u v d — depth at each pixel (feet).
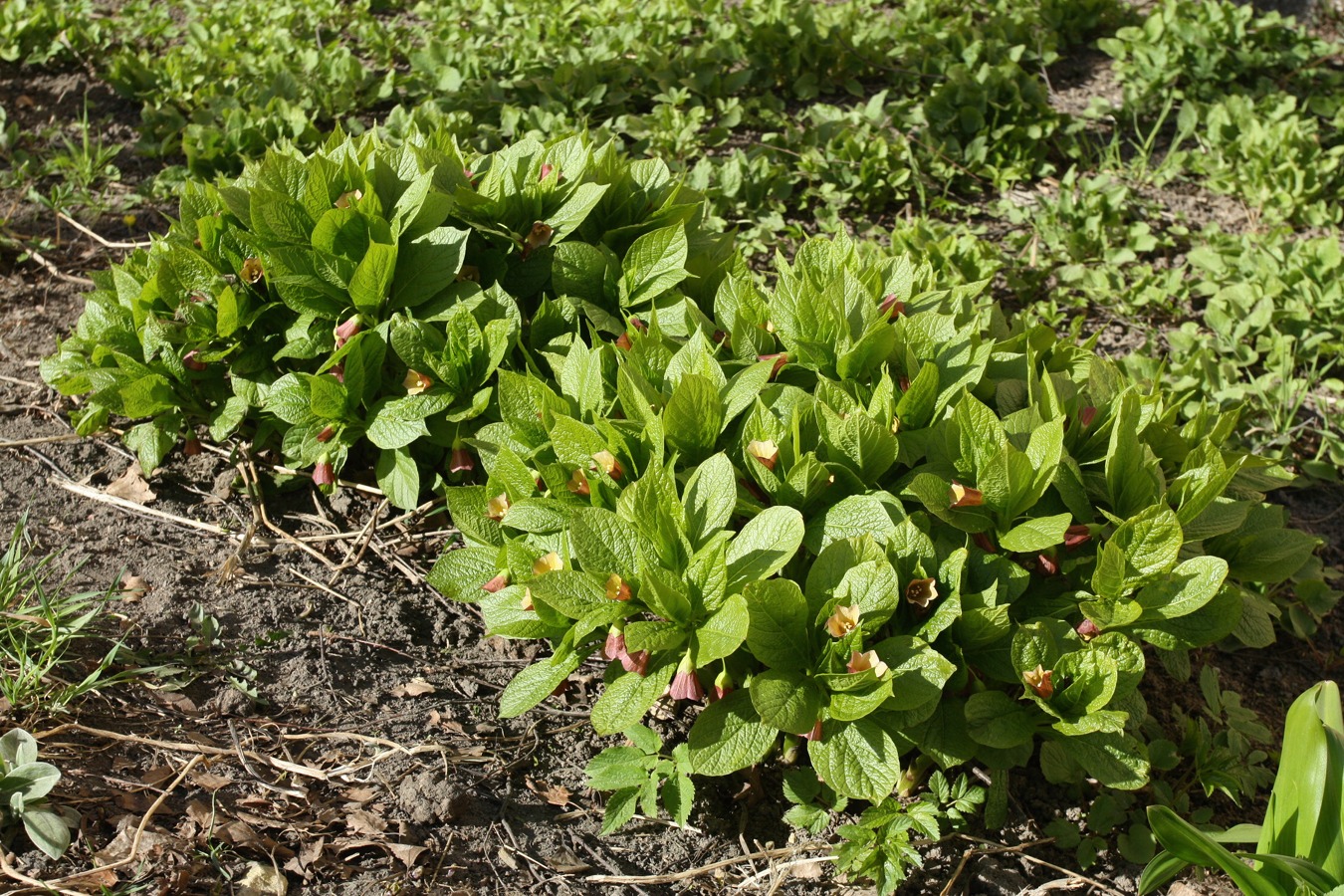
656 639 5.17
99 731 5.49
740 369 5.76
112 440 6.53
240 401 6.20
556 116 8.77
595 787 5.42
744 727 5.25
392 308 6.05
